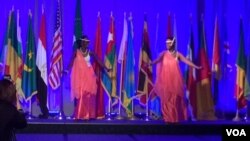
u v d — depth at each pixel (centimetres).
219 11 768
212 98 730
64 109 772
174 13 769
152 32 771
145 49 722
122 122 714
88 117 711
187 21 772
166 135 709
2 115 388
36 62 726
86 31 769
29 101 725
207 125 712
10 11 726
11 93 398
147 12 771
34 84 724
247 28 762
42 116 732
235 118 737
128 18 736
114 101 743
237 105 732
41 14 743
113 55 727
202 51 729
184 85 718
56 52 720
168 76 697
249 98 728
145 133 711
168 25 737
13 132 429
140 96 730
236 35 773
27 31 727
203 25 741
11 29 723
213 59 730
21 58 723
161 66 705
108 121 718
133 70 731
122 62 732
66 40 770
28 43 724
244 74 727
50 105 752
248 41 754
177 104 705
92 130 709
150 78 726
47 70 733
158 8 772
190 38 732
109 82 728
